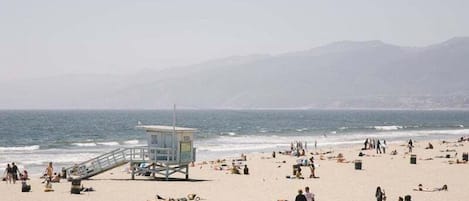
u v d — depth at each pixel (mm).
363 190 43438
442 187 44656
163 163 48000
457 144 92688
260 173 54062
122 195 39938
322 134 142875
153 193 40969
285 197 40000
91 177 49656
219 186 45000
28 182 46719
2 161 70625
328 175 52562
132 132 153625
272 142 110812
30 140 121250
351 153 77000
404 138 125812
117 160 48875
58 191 41469
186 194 40750
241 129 171875
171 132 47719
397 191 42844
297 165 53312
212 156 78500
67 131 157375
